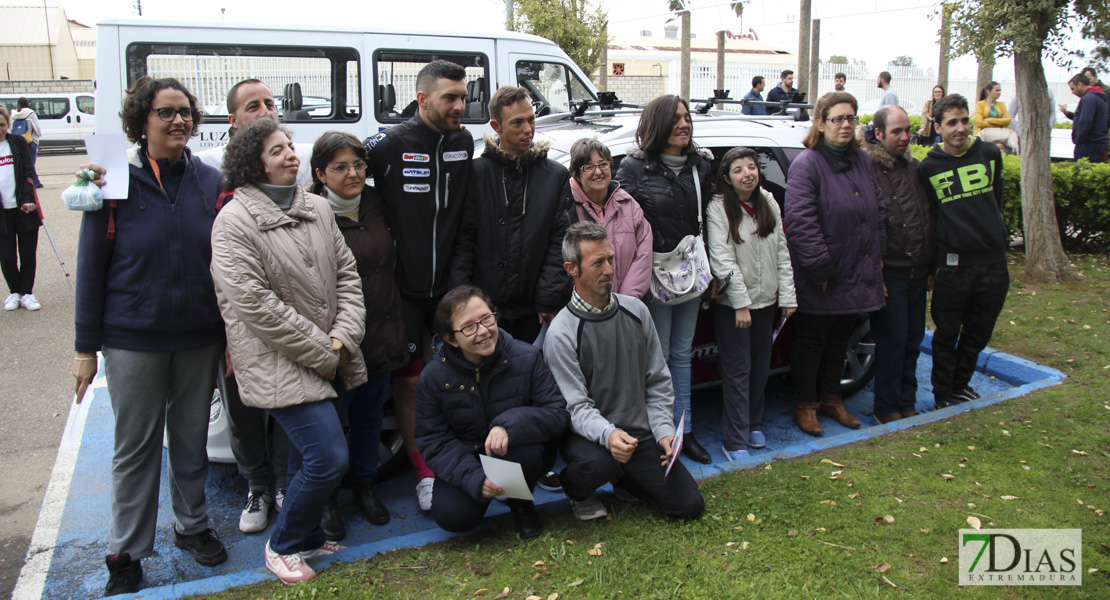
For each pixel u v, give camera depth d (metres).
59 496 3.81
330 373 2.82
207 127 7.53
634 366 3.29
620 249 3.56
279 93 7.72
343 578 2.85
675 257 3.70
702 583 2.76
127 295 2.79
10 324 6.64
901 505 3.29
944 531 3.08
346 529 3.42
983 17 6.50
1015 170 8.06
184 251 2.84
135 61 7.26
